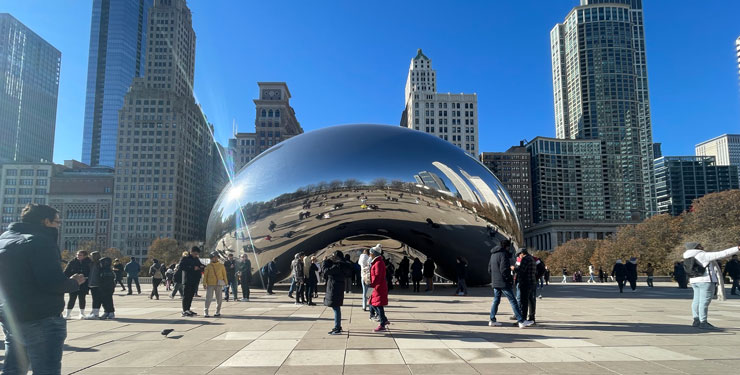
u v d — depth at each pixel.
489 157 188.25
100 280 10.07
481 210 17.02
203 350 6.26
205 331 8.02
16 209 141.75
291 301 14.62
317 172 16.53
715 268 8.11
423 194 16.44
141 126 142.25
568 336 7.26
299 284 13.31
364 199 16.39
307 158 16.89
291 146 17.67
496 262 8.46
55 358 3.38
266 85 162.00
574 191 192.75
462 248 17.38
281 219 16.75
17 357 3.33
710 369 5.02
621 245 64.62
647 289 21.47
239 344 6.70
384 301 7.88
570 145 196.00
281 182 16.73
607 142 196.25
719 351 6.02
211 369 5.15
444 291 17.94
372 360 5.56
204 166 165.88
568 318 9.62
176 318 10.05
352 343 6.72
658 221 57.66
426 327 8.34
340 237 18.42
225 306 12.94
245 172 18.05
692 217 50.69
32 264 3.25
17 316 3.25
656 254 53.81
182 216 144.62
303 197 16.44
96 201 141.62
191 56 174.62
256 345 6.61
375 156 16.61
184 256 10.63
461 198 16.77
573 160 195.12
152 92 143.62
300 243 17.19
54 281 3.29
